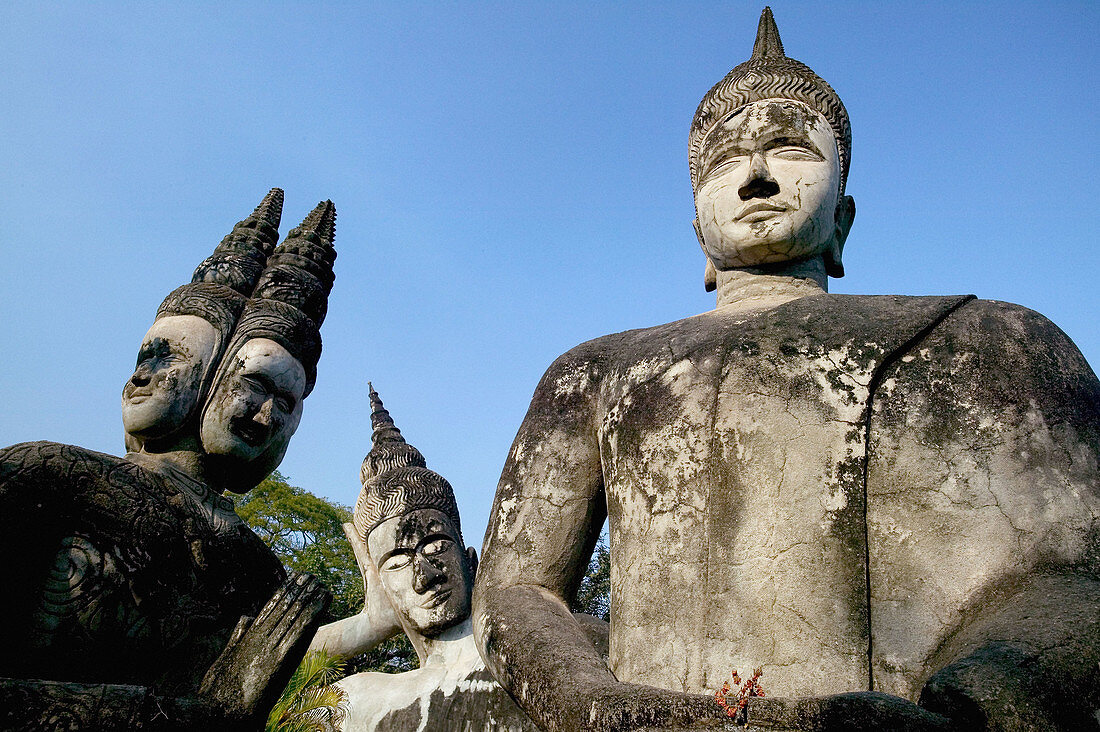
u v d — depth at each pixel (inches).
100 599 158.1
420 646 286.4
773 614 118.1
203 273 210.7
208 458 194.5
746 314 146.2
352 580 735.1
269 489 776.9
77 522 161.3
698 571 124.0
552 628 127.6
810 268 165.3
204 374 195.2
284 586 162.4
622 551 134.4
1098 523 115.6
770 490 124.2
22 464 155.9
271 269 216.8
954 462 121.3
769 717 94.1
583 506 149.8
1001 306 134.2
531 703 117.3
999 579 114.4
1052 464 119.0
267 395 198.4
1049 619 102.2
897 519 120.8
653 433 135.0
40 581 155.9
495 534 150.6
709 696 99.3
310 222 236.1
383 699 265.4
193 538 174.1
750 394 130.0
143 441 192.5
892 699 91.6
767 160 164.4
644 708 100.4
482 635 135.9
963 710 90.7
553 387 157.8
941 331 130.6
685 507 128.3
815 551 120.1
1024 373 125.0
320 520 780.6
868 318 133.0
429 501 300.7
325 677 273.6
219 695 152.9
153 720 141.4
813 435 126.0
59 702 136.6
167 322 199.3
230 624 176.1
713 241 167.0
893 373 128.6
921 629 115.0
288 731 253.3
